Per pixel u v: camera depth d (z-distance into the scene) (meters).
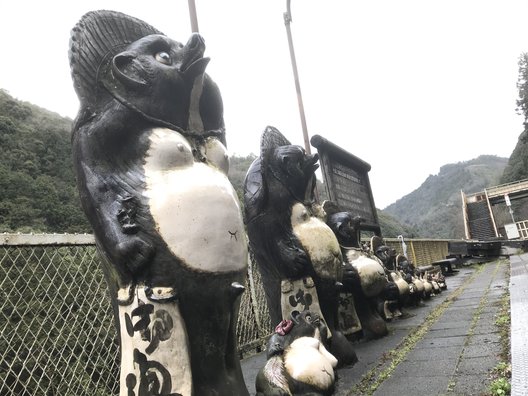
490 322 4.48
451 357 3.39
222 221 1.85
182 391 1.69
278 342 2.40
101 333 3.18
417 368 3.24
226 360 1.95
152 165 1.85
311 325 2.49
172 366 1.70
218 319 1.84
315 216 3.60
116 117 1.86
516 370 2.67
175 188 1.81
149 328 1.71
